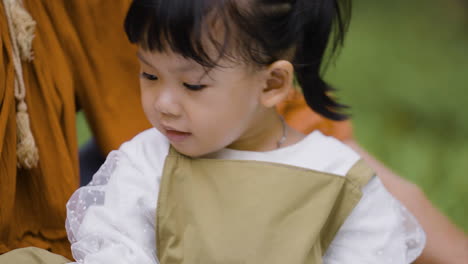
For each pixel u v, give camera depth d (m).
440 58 4.74
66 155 1.81
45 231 1.86
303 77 1.76
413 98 4.25
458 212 3.30
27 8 1.83
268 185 1.59
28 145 1.72
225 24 1.49
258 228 1.56
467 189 3.44
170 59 1.49
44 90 1.80
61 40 1.93
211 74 1.51
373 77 4.43
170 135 1.59
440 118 4.13
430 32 5.11
